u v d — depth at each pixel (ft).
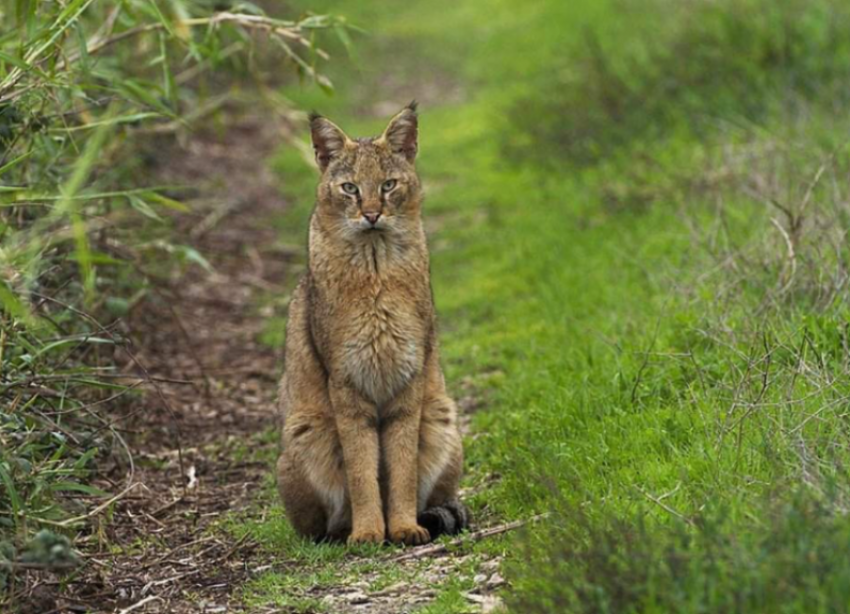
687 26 72.90
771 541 23.15
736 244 44.11
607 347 41.68
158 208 65.92
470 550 30.30
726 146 56.13
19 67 32.78
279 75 98.12
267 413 46.57
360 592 28.58
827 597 21.48
